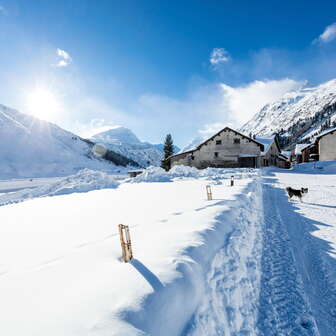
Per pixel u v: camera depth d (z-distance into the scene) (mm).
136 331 1642
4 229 5242
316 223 7008
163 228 4371
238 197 7793
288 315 3062
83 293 2088
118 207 7441
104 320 1688
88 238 4184
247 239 4848
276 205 9797
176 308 2064
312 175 23156
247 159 33938
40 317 1772
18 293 2205
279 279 3910
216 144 35969
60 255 3359
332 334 2777
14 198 12984
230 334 2406
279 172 28844
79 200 9844
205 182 15266
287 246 5262
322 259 4566
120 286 2152
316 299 3395
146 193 11094
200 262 2998
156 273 2396
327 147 34500
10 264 3113
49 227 5246
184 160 39031
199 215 5180
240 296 3072
